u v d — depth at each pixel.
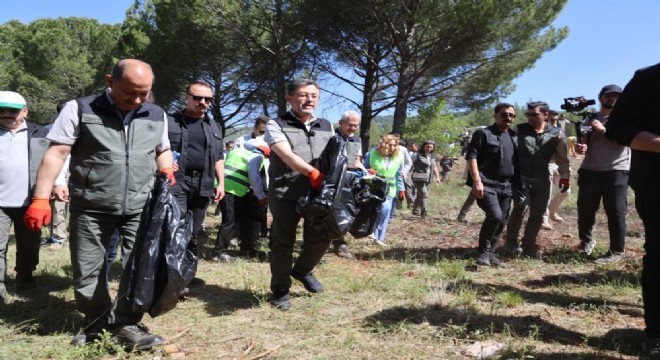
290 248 4.33
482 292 4.76
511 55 17.47
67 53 33.28
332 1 16.39
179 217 3.38
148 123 3.60
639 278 5.23
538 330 3.59
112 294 4.71
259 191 6.29
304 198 4.06
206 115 5.40
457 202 15.03
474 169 5.85
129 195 3.49
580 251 6.55
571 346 3.39
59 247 7.42
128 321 3.43
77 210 3.46
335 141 4.16
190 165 5.16
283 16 20.08
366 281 5.09
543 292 4.80
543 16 16.19
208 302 4.51
